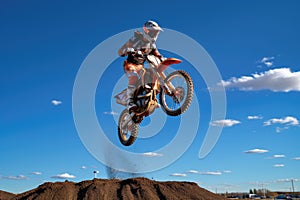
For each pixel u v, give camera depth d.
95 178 22.38
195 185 22.66
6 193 27.12
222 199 21.08
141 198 19.58
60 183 21.89
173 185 21.94
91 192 20.09
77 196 20.11
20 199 20.55
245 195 74.81
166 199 19.62
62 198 19.67
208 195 21.19
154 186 21.42
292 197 57.84
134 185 21.41
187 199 19.94
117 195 20.05
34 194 20.70
